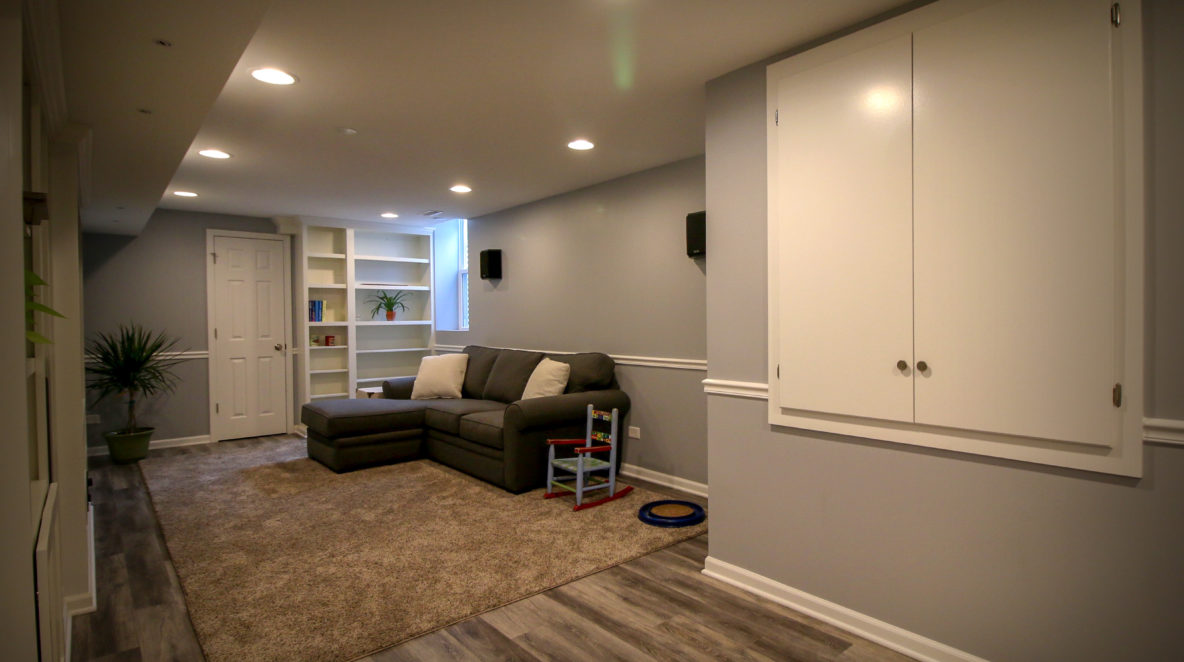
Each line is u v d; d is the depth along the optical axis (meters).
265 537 3.30
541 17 2.11
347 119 3.12
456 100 2.89
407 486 4.26
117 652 2.21
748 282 2.61
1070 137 1.76
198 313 5.91
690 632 2.31
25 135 1.68
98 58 1.93
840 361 2.28
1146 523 1.68
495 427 4.16
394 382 5.71
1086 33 1.73
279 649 2.22
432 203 5.47
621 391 4.58
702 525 3.46
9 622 1.15
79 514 2.51
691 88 2.79
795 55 2.39
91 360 5.41
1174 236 1.62
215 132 3.31
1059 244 1.79
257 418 6.21
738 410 2.66
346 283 6.47
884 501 2.20
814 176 2.34
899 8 2.10
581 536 3.29
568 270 5.07
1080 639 1.79
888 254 2.14
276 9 2.03
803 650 2.19
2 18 1.11
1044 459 1.84
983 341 1.93
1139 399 1.67
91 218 4.71
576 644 2.24
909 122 2.08
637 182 4.42
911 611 2.14
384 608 2.51
